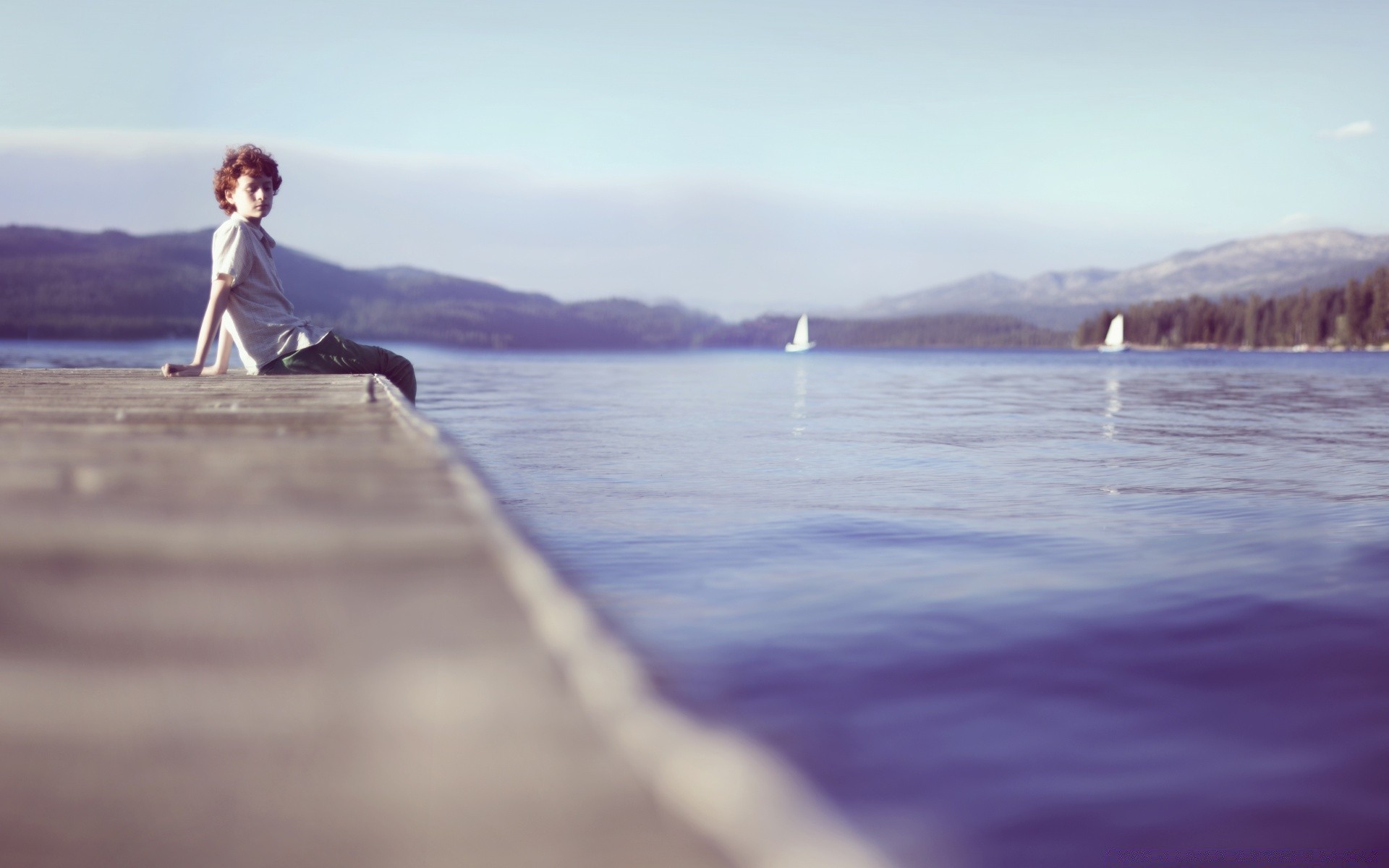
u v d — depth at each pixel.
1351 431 8.52
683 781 0.55
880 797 1.43
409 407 3.32
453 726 0.71
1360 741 1.63
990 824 1.35
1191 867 1.25
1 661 0.87
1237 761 1.56
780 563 3.09
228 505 1.56
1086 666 2.03
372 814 0.59
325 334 6.06
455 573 1.17
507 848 0.54
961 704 1.81
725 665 2.03
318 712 0.75
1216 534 3.60
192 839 0.57
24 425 2.89
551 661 0.85
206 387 4.67
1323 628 2.31
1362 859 1.26
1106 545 3.40
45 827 0.59
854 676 1.97
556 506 4.29
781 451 6.70
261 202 5.88
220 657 0.88
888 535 3.57
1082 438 7.81
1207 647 2.17
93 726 0.73
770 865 0.43
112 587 1.10
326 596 1.07
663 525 3.79
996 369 38.31
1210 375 28.83
